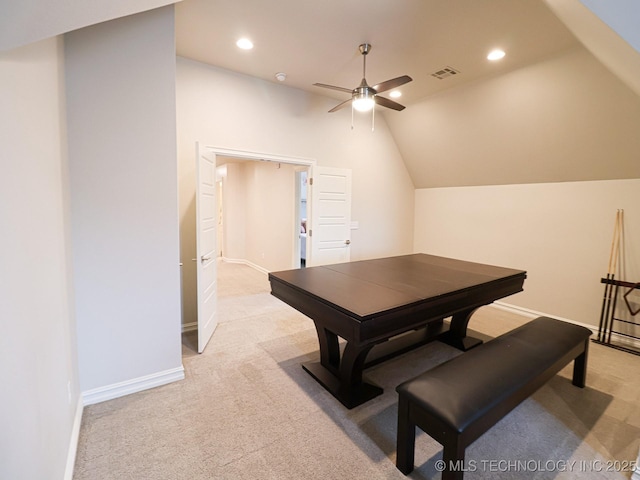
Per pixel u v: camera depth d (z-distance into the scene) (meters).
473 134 4.30
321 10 2.49
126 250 2.28
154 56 2.29
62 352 1.64
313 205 4.62
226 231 7.96
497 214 4.65
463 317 3.16
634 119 3.02
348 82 3.98
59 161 1.77
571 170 3.79
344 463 1.74
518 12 2.45
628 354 3.14
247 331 3.57
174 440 1.89
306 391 2.41
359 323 1.81
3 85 1.02
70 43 2.02
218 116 3.68
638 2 1.30
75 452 1.76
